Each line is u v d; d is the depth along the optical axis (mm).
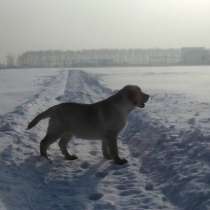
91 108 4016
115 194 3113
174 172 3367
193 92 10961
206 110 6719
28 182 3338
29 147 4438
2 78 23859
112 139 3977
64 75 25422
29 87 14992
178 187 3059
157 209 2795
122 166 3836
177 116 6066
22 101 9500
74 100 9188
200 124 5148
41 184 3381
